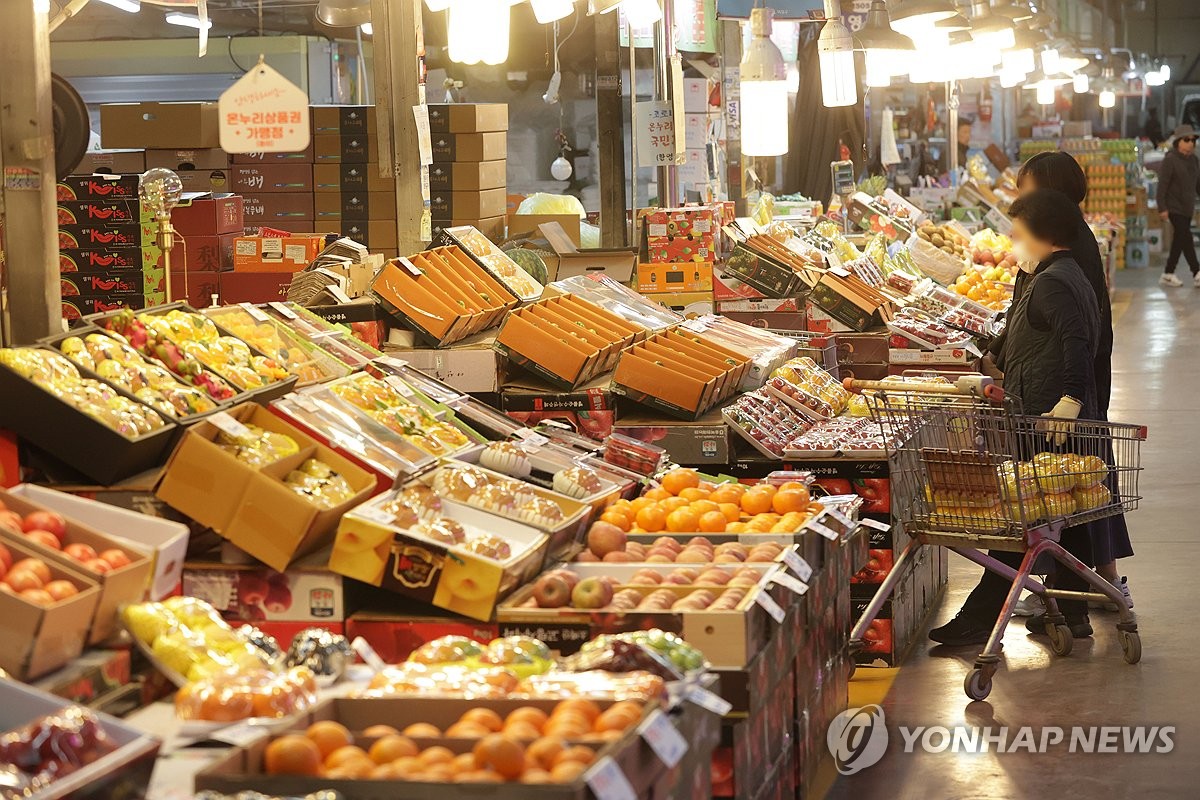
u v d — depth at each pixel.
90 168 9.47
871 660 5.65
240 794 2.24
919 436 5.26
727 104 12.33
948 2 8.77
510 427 5.18
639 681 2.79
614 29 8.44
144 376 4.11
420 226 6.62
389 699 2.71
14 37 4.31
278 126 3.85
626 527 4.57
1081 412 5.60
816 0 10.45
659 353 6.03
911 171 18.28
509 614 3.64
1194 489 8.64
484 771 2.35
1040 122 27.83
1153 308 18.08
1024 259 5.90
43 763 2.24
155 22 12.73
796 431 5.98
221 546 3.95
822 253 8.84
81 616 2.86
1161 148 29.94
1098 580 5.47
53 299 4.41
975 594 5.95
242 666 2.93
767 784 3.69
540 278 7.46
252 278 7.78
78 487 3.81
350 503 3.91
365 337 5.72
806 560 4.40
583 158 12.63
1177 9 40.44
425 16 12.26
